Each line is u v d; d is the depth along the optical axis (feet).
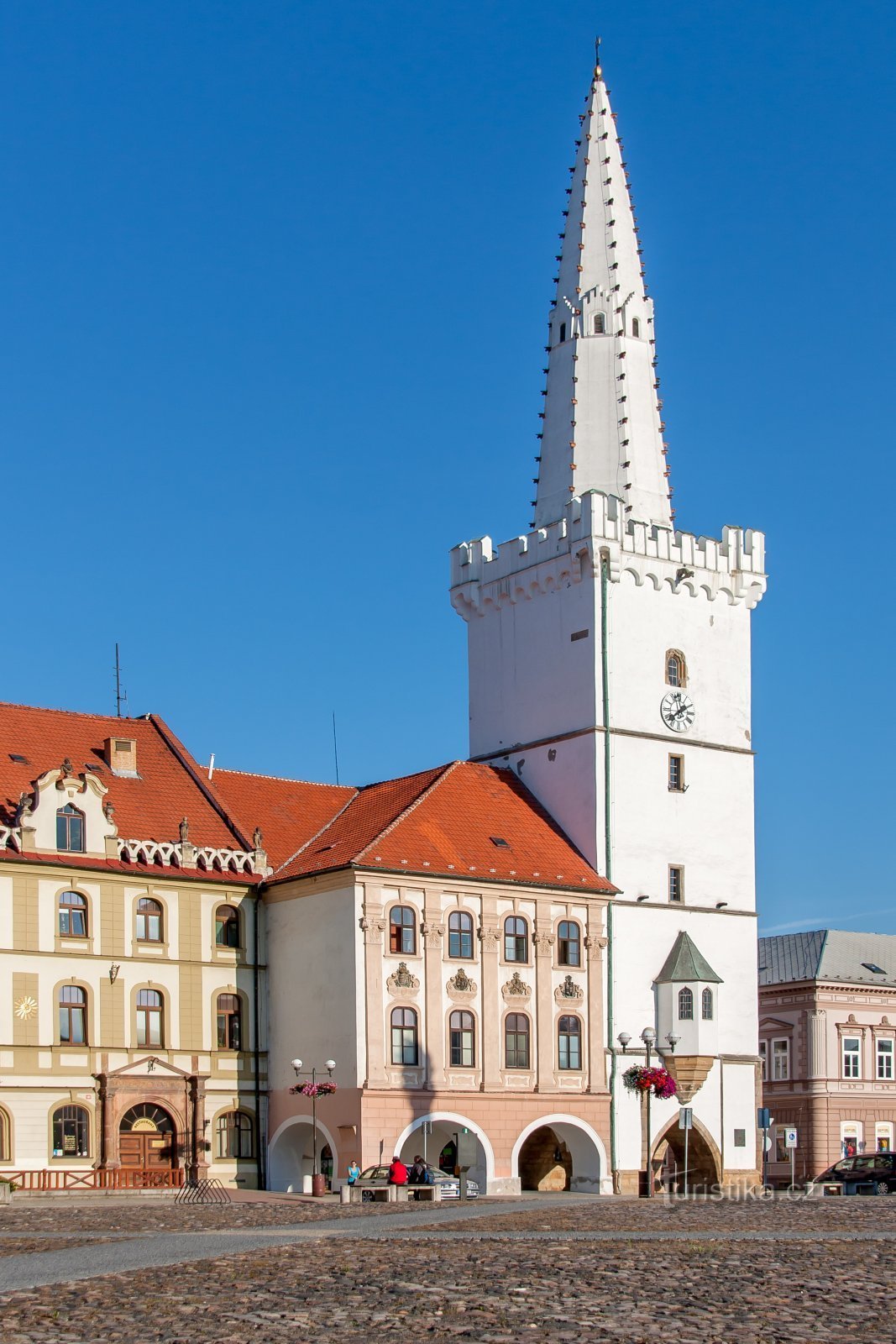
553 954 285.43
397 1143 261.03
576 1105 282.97
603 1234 160.66
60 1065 254.68
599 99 337.72
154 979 266.36
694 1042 295.69
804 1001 408.46
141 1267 131.44
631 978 295.69
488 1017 275.18
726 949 309.42
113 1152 256.32
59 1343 99.45
